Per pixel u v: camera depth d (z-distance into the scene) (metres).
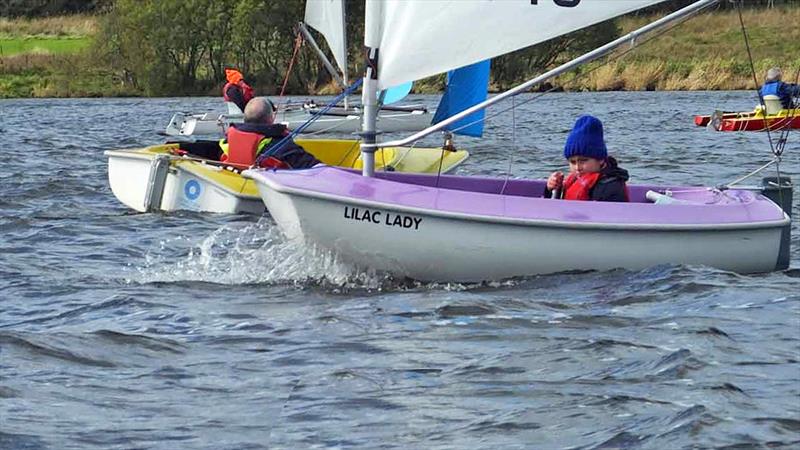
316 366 15.90
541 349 16.50
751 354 16.20
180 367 15.95
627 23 120.75
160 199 30.52
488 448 12.88
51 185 37.56
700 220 20.70
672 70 116.75
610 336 17.12
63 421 13.80
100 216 30.11
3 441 13.12
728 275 20.66
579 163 21.20
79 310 19.34
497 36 19.67
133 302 19.75
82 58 140.38
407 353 16.41
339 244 20.47
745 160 48.50
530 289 20.00
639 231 20.45
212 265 22.73
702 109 86.62
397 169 34.41
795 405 14.04
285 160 27.19
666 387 14.75
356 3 129.00
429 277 20.53
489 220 19.98
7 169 44.09
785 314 18.36
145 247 25.58
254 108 29.75
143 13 137.12
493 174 43.66
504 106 93.81
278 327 17.95
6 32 170.12
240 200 29.53
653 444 12.86
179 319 18.56
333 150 35.19
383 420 13.75
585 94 111.25
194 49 138.62
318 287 20.58
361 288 20.47
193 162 30.45
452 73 29.03
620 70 116.81
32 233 27.50
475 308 18.72
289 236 21.02
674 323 17.78
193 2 136.88
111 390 14.96
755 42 126.94
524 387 14.85
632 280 20.22
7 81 138.62
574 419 13.69
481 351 16.47
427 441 13.09
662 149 54.22
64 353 16.55
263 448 12.95
